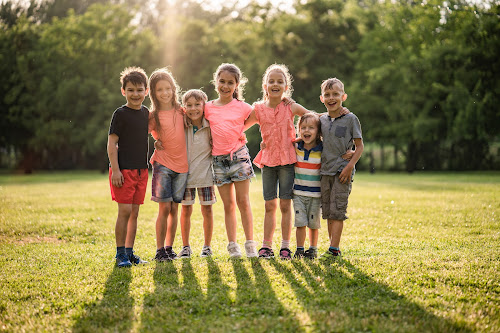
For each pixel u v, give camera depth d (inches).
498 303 117.3
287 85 175.6
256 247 188.2
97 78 1066.1
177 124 167.0
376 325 101.7
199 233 225.1
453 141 880.9
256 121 173.3
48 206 331.6
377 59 999.0
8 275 149.2
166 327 103.7
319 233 218.1
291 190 166.2
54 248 195.9
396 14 987.3
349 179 160.4
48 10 1409.9
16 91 1045.2
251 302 117.6
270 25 1086.4
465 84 866.8
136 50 1067.9
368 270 143.7
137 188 165.6
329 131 162.2
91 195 416.5
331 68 1058.7
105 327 105.3
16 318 112.3
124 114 162.1
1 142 1107.9
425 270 144.6
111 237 221.6
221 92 171.5
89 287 133.0
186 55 1040.8
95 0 1449.3
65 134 1050.7
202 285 131.3
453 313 109.2
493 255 165.6
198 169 169.3
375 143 984.3
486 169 865.5
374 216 268.4
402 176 748.6
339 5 1100.5
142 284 134.0
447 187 464.1
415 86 908.6
